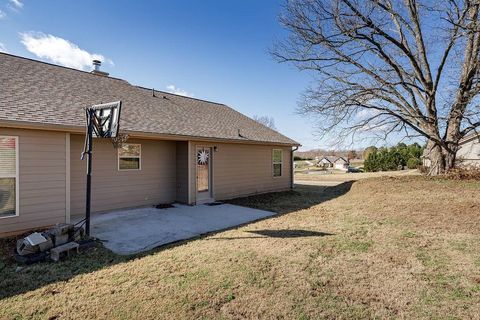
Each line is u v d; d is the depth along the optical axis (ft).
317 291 11.15
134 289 11.36
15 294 11.05
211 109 45.42
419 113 40.37
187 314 9.62
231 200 35.50
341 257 14.69
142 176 29.66
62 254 15.03
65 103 24.75
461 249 15.57
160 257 15.02
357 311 9.78
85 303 10.32
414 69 40.27
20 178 19.49
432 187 33.30
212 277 12.40
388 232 19.17
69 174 21.79
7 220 18.92
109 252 15.94
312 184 60.49
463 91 38.24
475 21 31.86
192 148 31.83
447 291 11.05
